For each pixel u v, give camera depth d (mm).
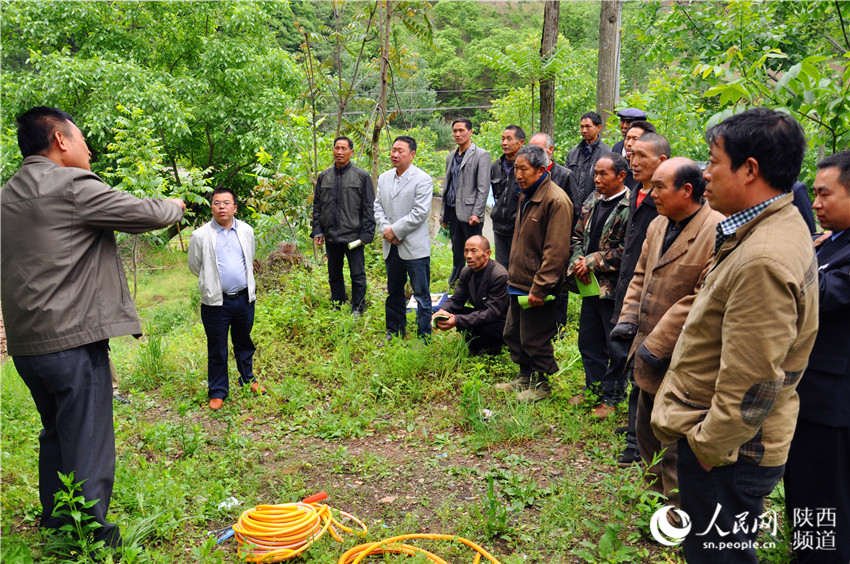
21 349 3102
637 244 4148
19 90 16625
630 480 3809
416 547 3311
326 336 6852
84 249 3158
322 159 10539
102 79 16938
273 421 5277
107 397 3283
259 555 3227
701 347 2305
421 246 6398
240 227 5523
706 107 7930
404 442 4781
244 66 18750
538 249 5027
